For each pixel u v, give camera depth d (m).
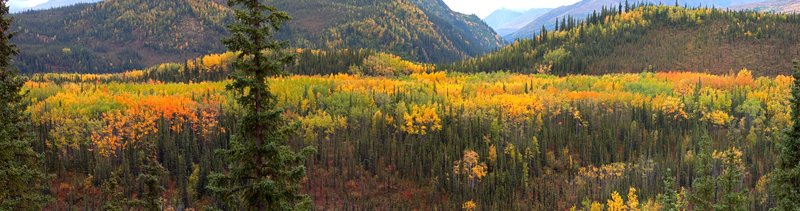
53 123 183.25
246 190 25.09
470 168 175.75
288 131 25.44
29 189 35.94
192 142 177.25
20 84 35.06
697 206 34.97
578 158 189.38
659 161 178.75
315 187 170.12
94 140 172.12
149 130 189.25
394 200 168.62
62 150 172.62
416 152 184.50
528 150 182.12
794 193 28.95
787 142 29.31
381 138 196.50
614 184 166.75
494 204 158.12
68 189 155.62
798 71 29.50
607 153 187.00
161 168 69.69
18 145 30.80
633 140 194.25
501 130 197.75
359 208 163.38
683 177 165.25
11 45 34.16
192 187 157.12
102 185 148.38
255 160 25.33
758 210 118.75
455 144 184.88
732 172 33.81
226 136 179.12
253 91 24.67
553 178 177.88
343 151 187.00
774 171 30.23
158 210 67.62
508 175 170.00
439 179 172.50
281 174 25.41
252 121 24.44
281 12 24.41
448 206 162.88
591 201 160.00
